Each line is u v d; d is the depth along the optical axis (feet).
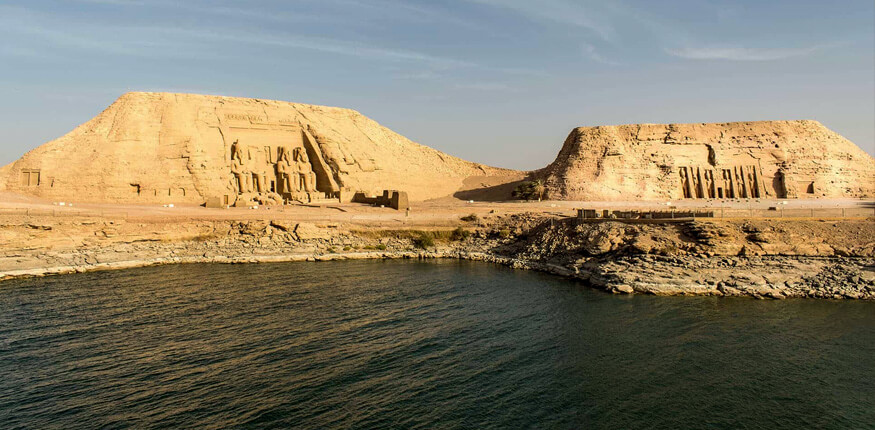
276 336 124.26
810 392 95.61
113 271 200.64
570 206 318.65
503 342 121.29
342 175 356.18
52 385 97.19
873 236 174.29
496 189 405.59
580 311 144.66
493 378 101.91
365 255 238.07
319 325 132.77
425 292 167.94
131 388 96.12
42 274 192.13
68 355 111.24
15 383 97.86
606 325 132.36
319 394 94.53
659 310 144.36
